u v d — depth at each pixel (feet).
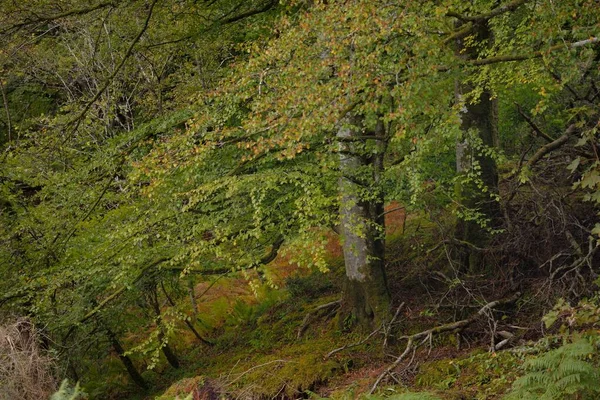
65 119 45.96
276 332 42.86
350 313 37.93
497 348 29.30
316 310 41.86
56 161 38.47
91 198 35.63
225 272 37.55
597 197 17.83
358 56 21.22
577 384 16.46
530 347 26.99
